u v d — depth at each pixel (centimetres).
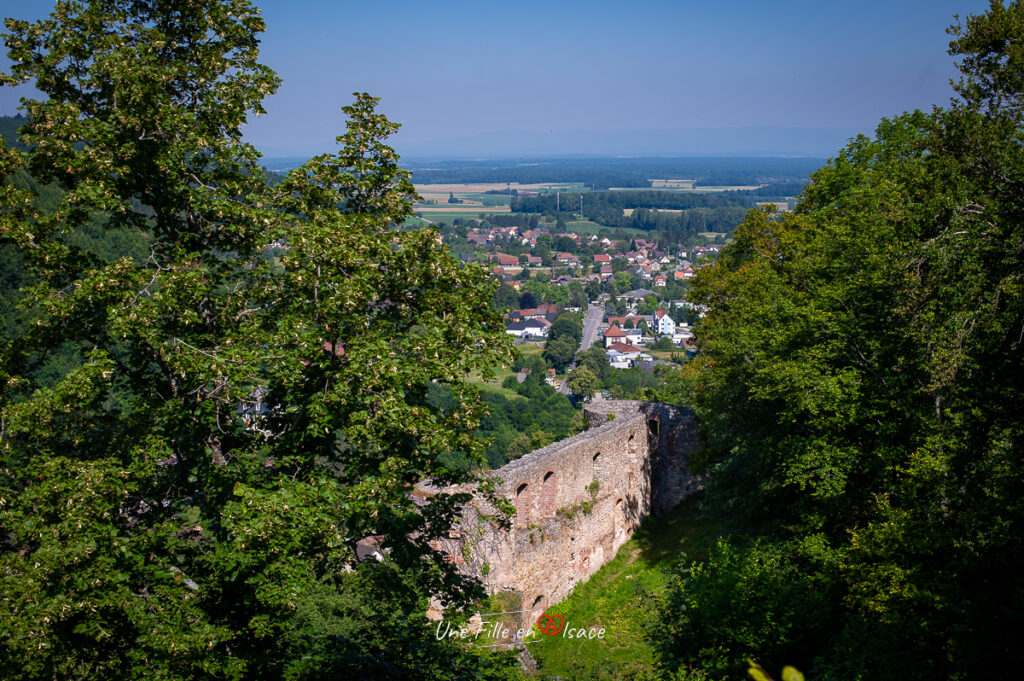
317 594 1781
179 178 1462
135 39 1531
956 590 1498
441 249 1581
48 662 1066
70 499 1141
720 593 1722
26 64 1450
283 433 1486
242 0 1587
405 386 1433
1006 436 1834
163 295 1304
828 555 1997
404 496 1425
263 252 1591
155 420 1355
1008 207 2141
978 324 2105
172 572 1210
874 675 1464
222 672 1216
